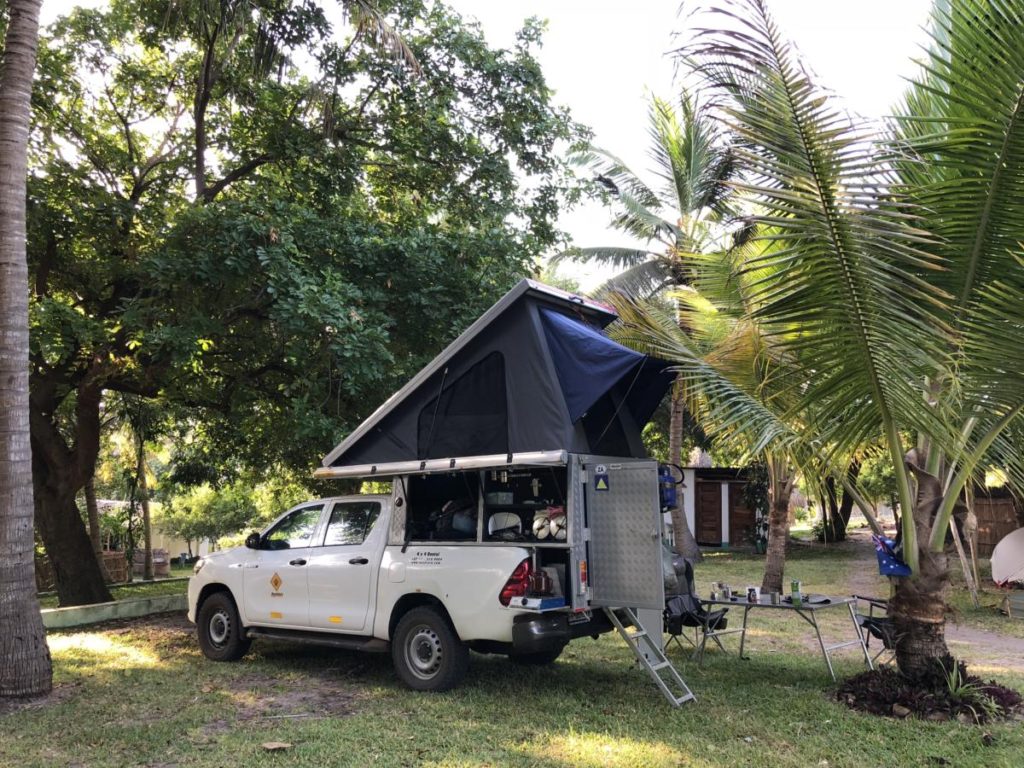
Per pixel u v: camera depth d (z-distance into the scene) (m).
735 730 5.70
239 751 5.33
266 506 28.30
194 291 10.17
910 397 5.73
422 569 6.93
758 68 5.50
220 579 8.45
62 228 11.25
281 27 11.57
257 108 12.60
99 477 25.69
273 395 12.33
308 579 7.73
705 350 8.61
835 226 5.39
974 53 5.40
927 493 6.48
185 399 13.03
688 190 15.93
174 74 13.56
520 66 12.64
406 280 10.70
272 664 8.15
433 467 6.85
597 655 8.34
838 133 5.32
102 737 5.66
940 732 5.56
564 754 5.20
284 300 9.12
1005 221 5.60
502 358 6.76
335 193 12.32
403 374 10.34
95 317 11.72
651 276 16.80
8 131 6.96
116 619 11.33
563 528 6.59
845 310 5.63
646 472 6.44
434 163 12.80
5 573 6.71
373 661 8.22
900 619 6.50
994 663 8.30
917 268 5.98
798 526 43.94
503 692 6.83
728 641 9.34
